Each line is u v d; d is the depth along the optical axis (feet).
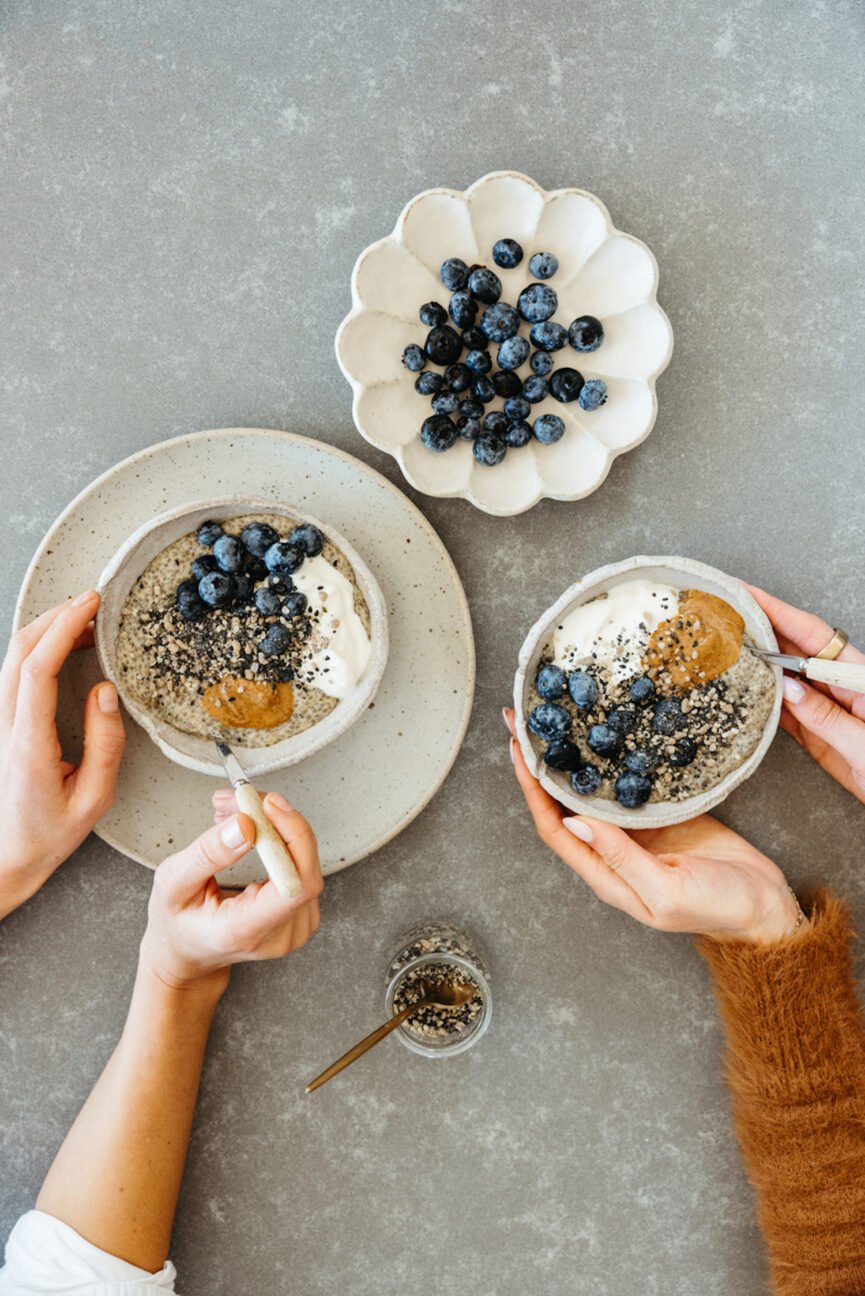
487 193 2.36
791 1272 2.41
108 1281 2.32
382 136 2.48
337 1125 2.61
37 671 2.27
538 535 2.54
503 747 2.57
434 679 2.48
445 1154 2.61
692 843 2.54
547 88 2.49
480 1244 2.62
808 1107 2.42
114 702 2.35
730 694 2.35
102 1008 2.58
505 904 2.60
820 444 2.54
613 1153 2.61
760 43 2.49
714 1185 2.62
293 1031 2.60
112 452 2.51
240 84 2.48
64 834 2.39
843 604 2.56
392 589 2.46
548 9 2.48
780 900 2.46
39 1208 2.40
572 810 2.44
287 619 2.33
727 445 2.54
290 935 2.35
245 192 2.49
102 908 2.57
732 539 2.56
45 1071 2.58
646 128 2.50
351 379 2.38
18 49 2.47
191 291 2.50
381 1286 2.61
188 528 2.34
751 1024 2.45
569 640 2.35
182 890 2.26
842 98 2.50
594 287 2.43
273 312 2.50
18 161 2.49
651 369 2.41
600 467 2.44
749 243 2.52
